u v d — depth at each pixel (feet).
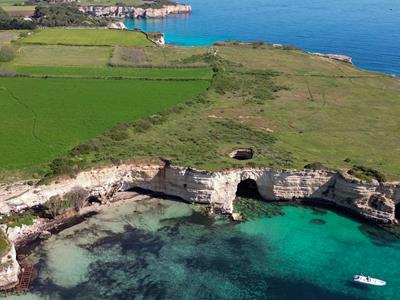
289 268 223.51
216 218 259.39
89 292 205.16
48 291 204.74
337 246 239.71
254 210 268.21
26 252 227.20
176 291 207.41
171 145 299.58
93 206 264.93
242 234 246.68
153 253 230.48
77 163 266.77
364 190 261.85
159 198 276.41
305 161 287.69
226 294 206.69
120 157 278.26
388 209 254.88
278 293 207.92
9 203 234.79
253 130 339.57
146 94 395.14
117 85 412.77
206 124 344.49
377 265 226.58
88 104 363.76
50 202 246.68
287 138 330.34
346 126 360.28
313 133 342.64
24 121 325.01
